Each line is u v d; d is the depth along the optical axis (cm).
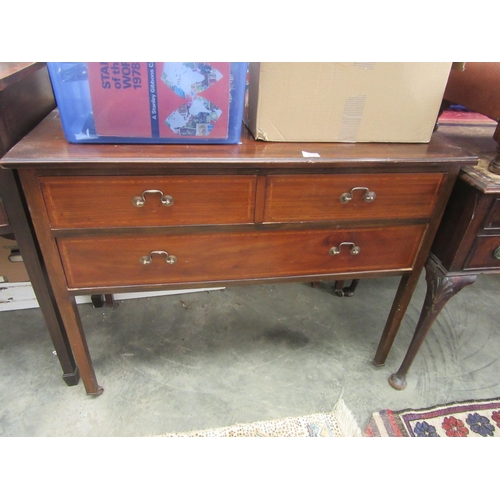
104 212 86
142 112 84
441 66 91
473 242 101
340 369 137
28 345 139
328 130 96
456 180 102
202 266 99
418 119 97
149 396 124
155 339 146
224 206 90
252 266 102
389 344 132
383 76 91
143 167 81
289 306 165
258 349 144
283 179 89
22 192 88
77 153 80
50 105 111
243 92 86
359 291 177
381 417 120
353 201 96
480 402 128
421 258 111
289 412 121
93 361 135
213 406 122
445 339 153
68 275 94
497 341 154
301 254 103
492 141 121
